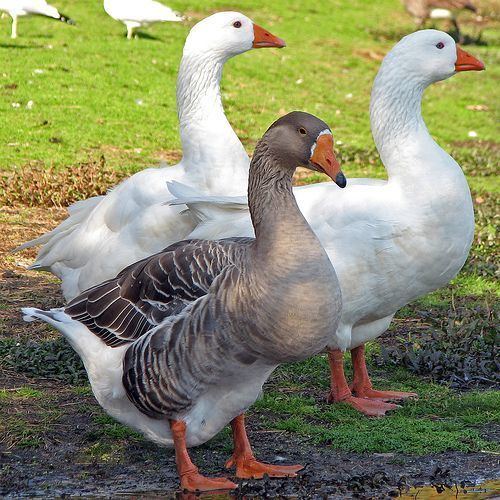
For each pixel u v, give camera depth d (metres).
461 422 8.70
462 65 9.18
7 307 11.49
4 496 6.98
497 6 47.41
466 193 8.71
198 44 10.04
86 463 7.63
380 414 8.86
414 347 10.42
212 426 7.16
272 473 7.44
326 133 6.86
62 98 21.81
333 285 6.66
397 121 8.98
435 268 8.69
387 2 42.38
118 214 9.67
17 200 15.83
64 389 9.17
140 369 6.87
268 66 27.98
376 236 8.45
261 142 6.96
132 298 7.07
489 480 7.44
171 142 20.08
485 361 9.95
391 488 7.26
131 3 27.16
